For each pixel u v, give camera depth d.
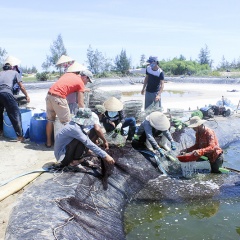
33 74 70.38
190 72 57.75
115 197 6.05
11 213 4.66
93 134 6.41
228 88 30.28
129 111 9.52
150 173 7.19
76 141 5.88
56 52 58.69
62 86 6.79
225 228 5.43
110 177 6.36
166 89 29.53
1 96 7.69
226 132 11.08
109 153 6.82
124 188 6.45
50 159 6.87
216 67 79.06
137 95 23.27
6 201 5.12
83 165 6.29
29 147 7.69
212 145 7.34
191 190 6.74
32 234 4.07
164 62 61.41
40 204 4.79
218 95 22.89
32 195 5.07
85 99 9.05
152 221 5.66
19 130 8.02
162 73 9.67
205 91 26.86
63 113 6.87
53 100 6.80
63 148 6.00
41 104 17.12
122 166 6.82
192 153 7.29
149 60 9.72
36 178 5.85
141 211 6.04
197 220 5.69
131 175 6.83
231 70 66.19
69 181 5.58
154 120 7.26
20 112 8.43
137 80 40.38
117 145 7.38
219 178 7.29
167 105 16.70
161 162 7.56
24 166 6.49
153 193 6.64
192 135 9.53
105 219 5.20
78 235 4.34
